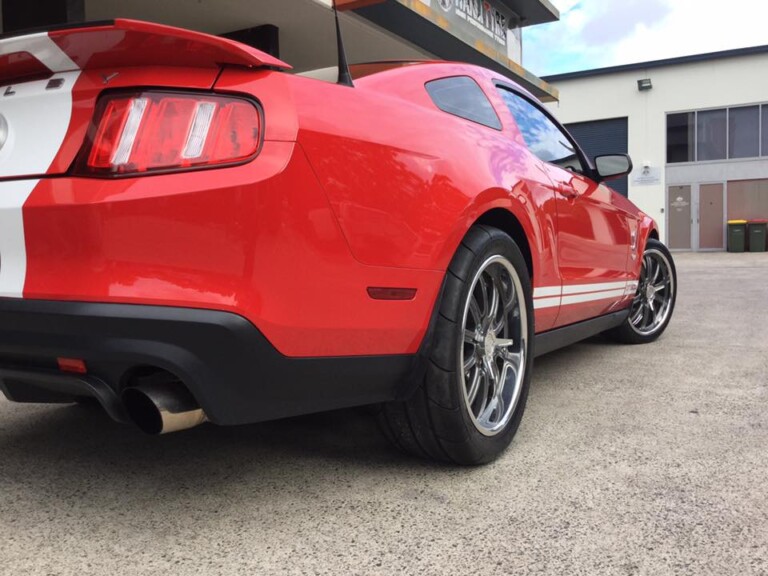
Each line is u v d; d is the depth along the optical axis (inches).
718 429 95.7
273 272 58.0
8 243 58.9
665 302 174.7
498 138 95.0
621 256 138.7
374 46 312.8
